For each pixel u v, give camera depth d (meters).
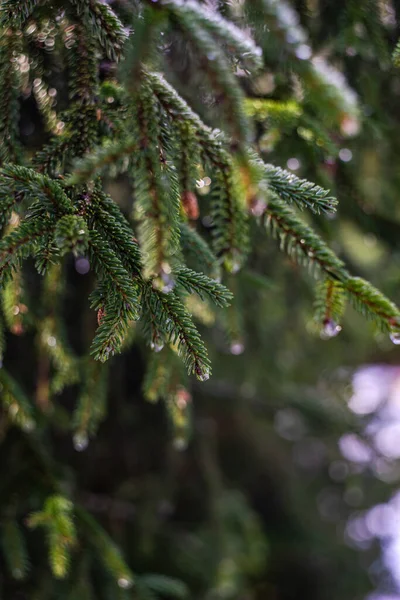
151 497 1.92
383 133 1.27
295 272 1.46
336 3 1.17
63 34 1.01
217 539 1.95
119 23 0.96
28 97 1.13
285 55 0.93
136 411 1.89
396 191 1.52
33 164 0.99
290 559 2.76
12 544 1.26
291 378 2.15
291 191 0.98
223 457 2.54
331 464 2.80
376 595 2.89
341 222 1.42
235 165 0.92
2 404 1.31
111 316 0.93
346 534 2.88
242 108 0.90
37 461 1.32
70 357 1.28
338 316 0.98
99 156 0.93
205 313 1.25
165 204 0.92
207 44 0.92
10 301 1.14
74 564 1.29
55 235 0.91
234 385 2.04
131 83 0.92
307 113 1.15
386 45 1.16
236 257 0.95
